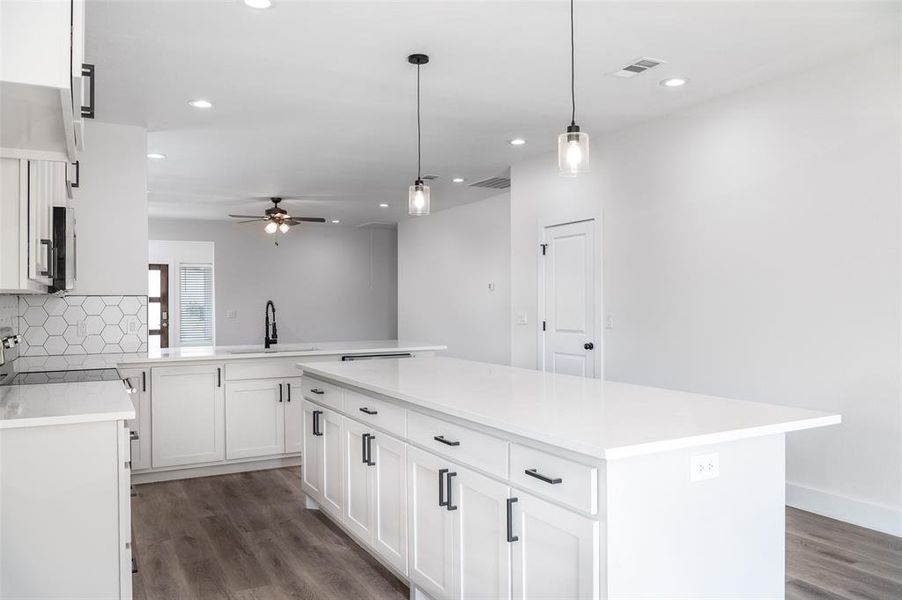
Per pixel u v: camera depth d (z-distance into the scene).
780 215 3.74
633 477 1.64
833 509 3.50
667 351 4.44
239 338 9.73
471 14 2.89
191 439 4.47
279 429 4.76
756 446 1.90
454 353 8.58
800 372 3.64
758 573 1.89
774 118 3.77
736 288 3.98
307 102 4.10
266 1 2.74
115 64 3.44
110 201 4.51
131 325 4.55
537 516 1.80
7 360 3.13
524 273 5.83
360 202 8.08
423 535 2.39
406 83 3.78
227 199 7.79
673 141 4.40
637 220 4.67
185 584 2.73
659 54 3.38
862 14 2.91
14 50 1.35
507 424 1.85
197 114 4.32
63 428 2.17
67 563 2.17
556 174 5.45
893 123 3.22
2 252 2.01
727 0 2.77
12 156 2.01
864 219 3.34
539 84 3.81
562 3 2.78
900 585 2.65
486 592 2.02
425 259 9.30
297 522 3.54
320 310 10.34
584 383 2.71
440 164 5.95
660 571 1.69
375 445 2.78
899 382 3.21
